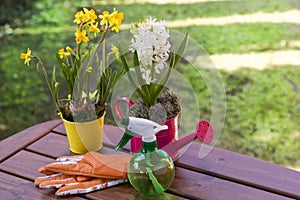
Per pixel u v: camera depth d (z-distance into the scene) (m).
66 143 1.43
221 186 1.21
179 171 1.28
